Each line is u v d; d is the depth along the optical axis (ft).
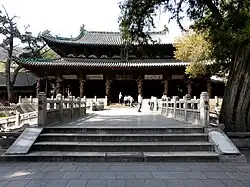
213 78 140.15
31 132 33.81
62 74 136.56
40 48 180.04
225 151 29.58
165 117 62.08
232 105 41.06
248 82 39.58
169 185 20.48
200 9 41.83
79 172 24.16
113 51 141.59
